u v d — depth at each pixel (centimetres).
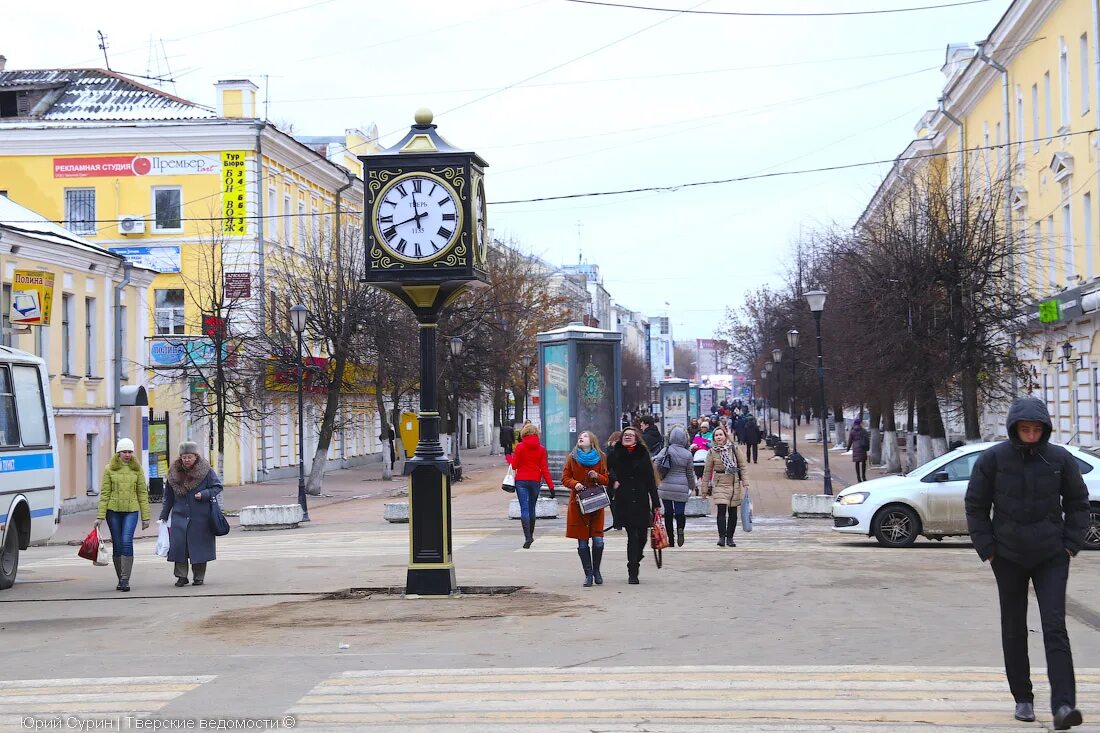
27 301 3184
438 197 1452
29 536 1831
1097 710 814
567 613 1309
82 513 3672
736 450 2117
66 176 5081
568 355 3344
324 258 4916
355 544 2359
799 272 6550
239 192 5047
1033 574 783
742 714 809
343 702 872
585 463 1561
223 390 4084
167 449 4097
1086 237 3544
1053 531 770
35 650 1162
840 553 1966
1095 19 3366
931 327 3328
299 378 3225
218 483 1711
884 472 4641
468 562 1895
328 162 5991
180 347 4388
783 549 2048
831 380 4503
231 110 5266
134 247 5069
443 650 1091
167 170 5066
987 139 4769
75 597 1620
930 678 924
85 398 3753
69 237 3794
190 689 934
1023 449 778
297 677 974
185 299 5047
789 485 3984
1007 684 900
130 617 1392
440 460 1496
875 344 3469
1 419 1766
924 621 1223
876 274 3434
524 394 7788
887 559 1861
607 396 3397
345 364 4622
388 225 1452
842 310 3831
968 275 3300
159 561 2202
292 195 5575
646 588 1527
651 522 1587
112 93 5462
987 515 791
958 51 5694
